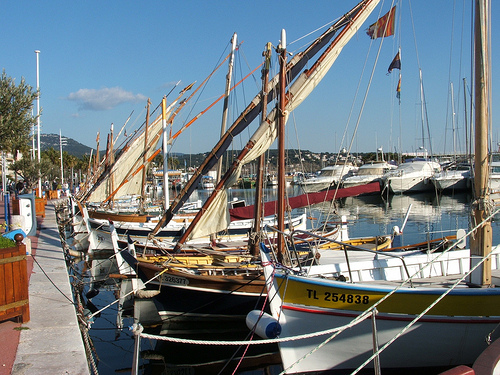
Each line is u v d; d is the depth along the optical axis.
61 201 49.31
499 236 25.75
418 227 30.58
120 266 16.55
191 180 13.95
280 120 11.52
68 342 7.82
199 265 13.19
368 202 55.25
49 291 11.27
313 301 8.89
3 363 6.95
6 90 17.14
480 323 8.54
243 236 20.19
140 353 11.26
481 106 8.66
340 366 9.10
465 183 58.19
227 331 13.02
